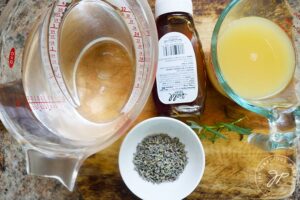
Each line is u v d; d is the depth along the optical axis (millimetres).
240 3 305
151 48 302
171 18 316
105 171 337
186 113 329
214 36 303
